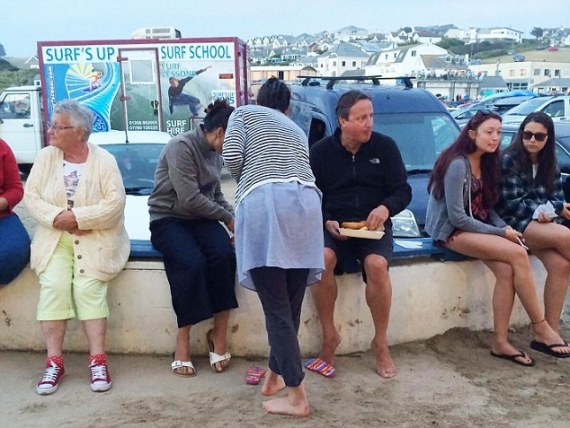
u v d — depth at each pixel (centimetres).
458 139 417
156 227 391
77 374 386
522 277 399
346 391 366
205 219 395
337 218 392
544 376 388
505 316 408
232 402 352
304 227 316
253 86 1800
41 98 1376
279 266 309
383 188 393
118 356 412
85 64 1288
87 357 410
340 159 389
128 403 350
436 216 430
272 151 321
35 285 407
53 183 370
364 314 416
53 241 373
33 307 411
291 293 333
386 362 385
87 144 380
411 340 432
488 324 452
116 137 676
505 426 331
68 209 369
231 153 322
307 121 699
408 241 450
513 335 452
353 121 367
